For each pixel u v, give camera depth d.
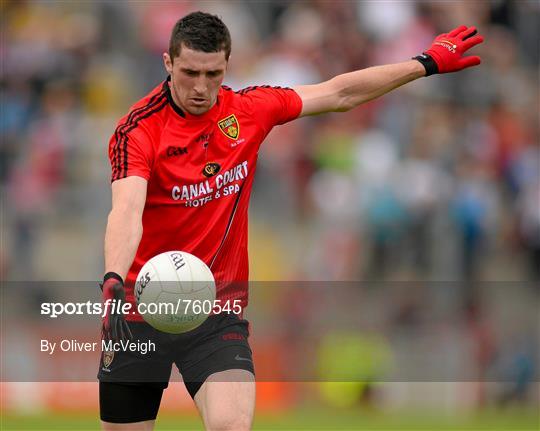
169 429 33.19
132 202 16.11
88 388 36.88
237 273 17.88
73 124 48.56
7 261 44.53
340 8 54.50
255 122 17.73
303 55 52.41
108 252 15.57
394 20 54.09
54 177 46.34
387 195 45.41
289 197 46.12
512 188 49.75
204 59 16.34
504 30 55.84
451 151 48.25
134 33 52.88
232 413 16.20
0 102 49.41
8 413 37.03
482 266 46.09
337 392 39.56
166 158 16.95
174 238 17.47
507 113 52.66
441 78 52.38
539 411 40.38
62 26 53.31
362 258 44.72
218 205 17.48
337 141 47.62
